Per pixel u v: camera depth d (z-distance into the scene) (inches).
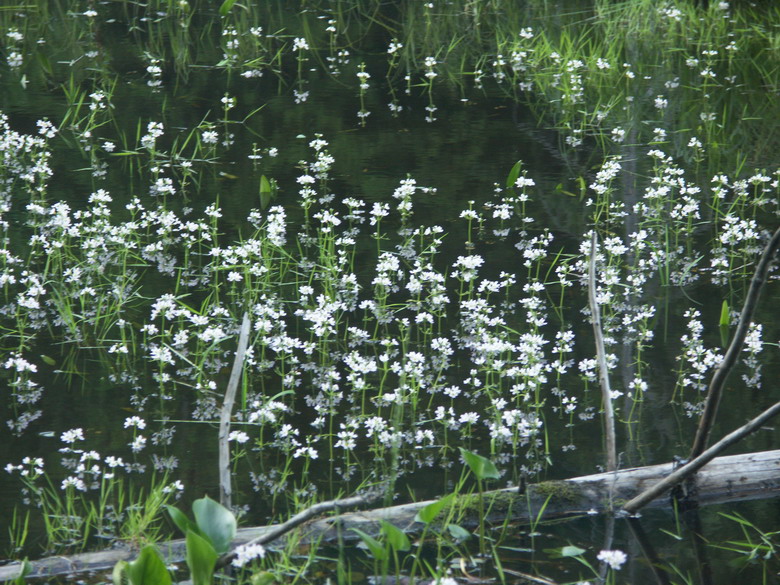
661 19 698.2
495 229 394.0
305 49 658.2
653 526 218.7
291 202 418.6
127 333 313.7
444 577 193.6
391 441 255.9
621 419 267.7
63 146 480.4
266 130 509.4
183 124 514.9
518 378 289.1
